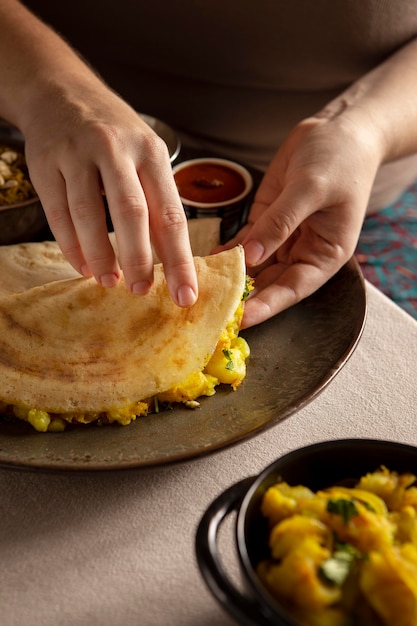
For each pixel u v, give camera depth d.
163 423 0.54
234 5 0.87
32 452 0.51
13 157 0.77
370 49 0.91
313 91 0.96
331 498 0.44
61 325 0.56
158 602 0.47
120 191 0.55
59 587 0.47
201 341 0.56
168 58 0.94
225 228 0.77
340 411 0.59
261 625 0.39
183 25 0.90
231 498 0.43
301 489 0.45
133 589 0.47
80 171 0.57
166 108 1.00
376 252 1.10
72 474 0.49
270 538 0.43
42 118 0.62
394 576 0.41
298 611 0.41
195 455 0.50
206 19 0.89
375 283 1.04
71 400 0.54
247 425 0.53
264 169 1.06
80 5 0.92
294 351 0.61
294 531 0.42
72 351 0.55
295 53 0.91
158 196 0.57
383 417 0.58
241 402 0.56
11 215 0.68
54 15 0.94
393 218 1.18
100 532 0.50
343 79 0.95
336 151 0.68
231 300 0.58
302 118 0.98
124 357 0.55
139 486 0.53
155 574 0.48
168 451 0.51
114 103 0.63
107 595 0.47
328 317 0.63
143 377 0.55
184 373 0.55
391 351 0.64
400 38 0.91
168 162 0.59
